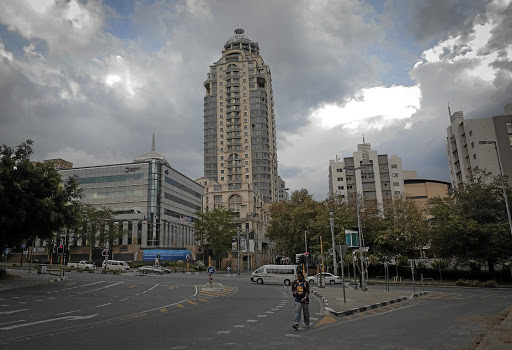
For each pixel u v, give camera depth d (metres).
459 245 41.88
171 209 90.38
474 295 27.27
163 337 10.32
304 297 11.96
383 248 49.22
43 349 8.80
